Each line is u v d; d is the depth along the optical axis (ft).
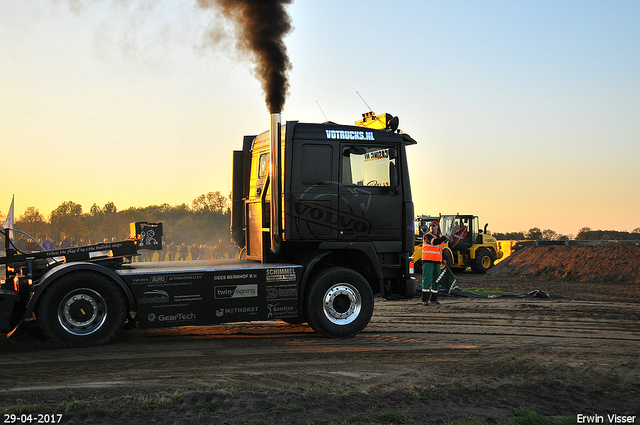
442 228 76.28
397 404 15.23
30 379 17.06
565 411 15.28
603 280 63.26
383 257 27.43
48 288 21.59
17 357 20.17
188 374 17.92
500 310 36.42
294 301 25.23
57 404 14.56
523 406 15.53
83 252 23.88
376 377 17.88
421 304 39.50
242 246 30.94
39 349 21.54
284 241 25.72
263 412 14.23
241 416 13.92
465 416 14.37
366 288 26.48
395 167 27.40
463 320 32.04
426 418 14.16
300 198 25.61
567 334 27.53
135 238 25.08
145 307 22.65
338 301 26.07
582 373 18.98
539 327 29.66
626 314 34.78
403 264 27.63
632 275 61.26
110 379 17.15
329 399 15.40
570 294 49.32
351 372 18.53
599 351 22.82
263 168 28.07
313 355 21.38
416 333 27.53
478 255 76.13
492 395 16.34
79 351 21.33
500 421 14.02
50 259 23.94
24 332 23.48
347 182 26.53
